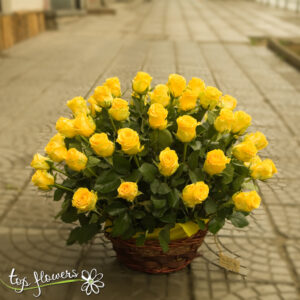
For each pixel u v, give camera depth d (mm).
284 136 3555
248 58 6961
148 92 1807
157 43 7992
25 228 2273
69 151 1519
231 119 1571
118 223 1630
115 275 1919
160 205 1576
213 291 1842
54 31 9688
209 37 9273
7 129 3701
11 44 7617
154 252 1775
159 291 1831
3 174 2885
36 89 4840
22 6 8750
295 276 1960
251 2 26281
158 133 1626
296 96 4805
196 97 1647
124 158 1587
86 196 1511
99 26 10977
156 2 24578
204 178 1621
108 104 1664
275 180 2066
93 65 5789
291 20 14328
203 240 1989
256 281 1913
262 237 2232
